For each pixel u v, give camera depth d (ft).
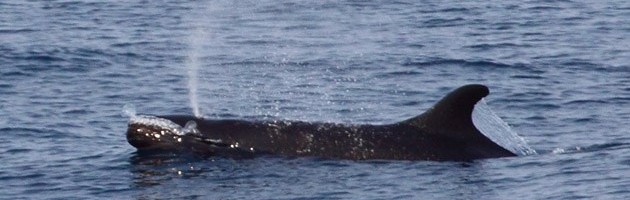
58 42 249.75
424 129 149.89
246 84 212.02
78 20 285.23
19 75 215.10
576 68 222.69
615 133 167.63
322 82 213.25
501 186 133.69
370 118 185.16
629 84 206.28
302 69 226.17
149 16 294.05
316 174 139.54
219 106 193.98
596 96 195.42
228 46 253.24
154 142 149.48
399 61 231.30
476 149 148.77
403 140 148.15
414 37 261.85
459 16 290.97
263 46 253.65
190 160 144.87
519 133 168.14
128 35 263.29
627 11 297.12
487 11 298.15
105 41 253.65
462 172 140.15
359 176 138.72
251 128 149.07
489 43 251.39
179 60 235.20
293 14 298.76
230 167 142.20
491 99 194.39
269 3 314.14
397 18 290.35
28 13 296.30
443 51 241.96
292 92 204.64
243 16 296.30
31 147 159.74
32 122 176.35
